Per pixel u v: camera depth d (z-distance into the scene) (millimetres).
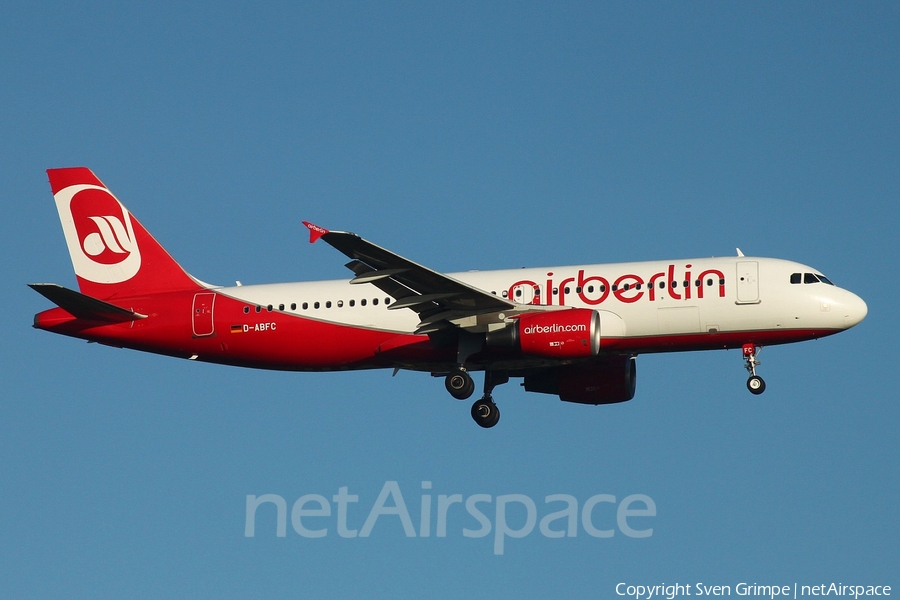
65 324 138875
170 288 142375
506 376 138125
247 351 137500
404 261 116688
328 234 110250
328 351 135375
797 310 124312
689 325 126312
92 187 145250
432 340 131125
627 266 129750
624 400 137750
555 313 125125
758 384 126562
